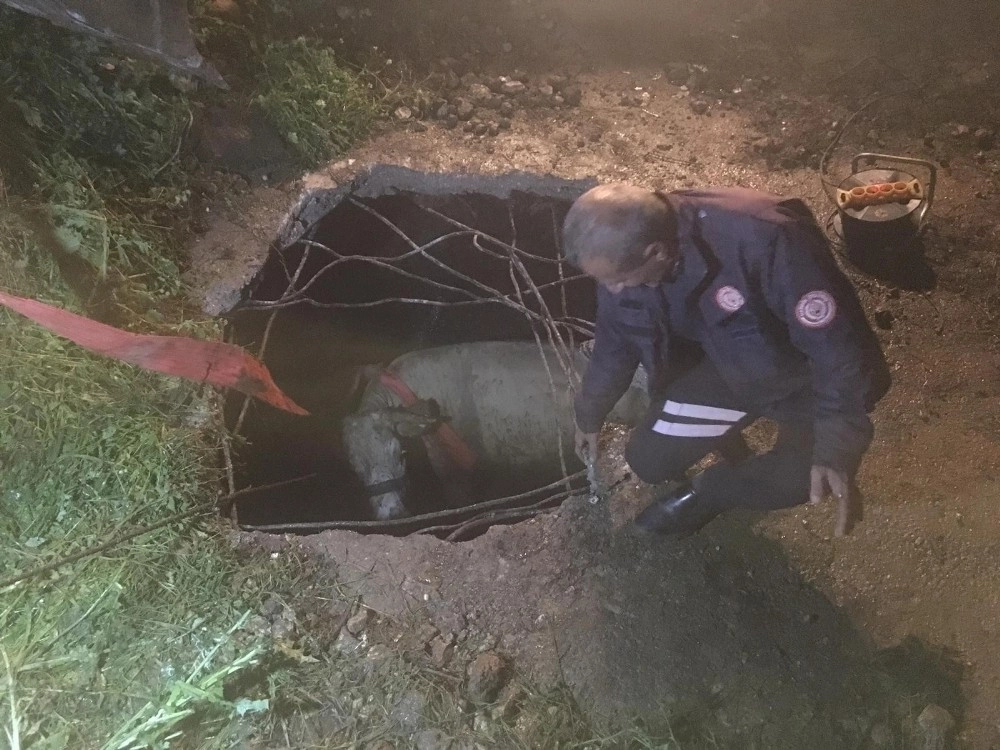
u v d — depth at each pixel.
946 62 4.34
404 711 2.30
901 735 2.26
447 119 4.02
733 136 4.04
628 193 1.61
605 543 2.68
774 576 2.59
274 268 3.55
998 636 2.45
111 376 2.86
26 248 2.94
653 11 4.72
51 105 3.34
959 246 3.48
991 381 3.07
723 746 2.27
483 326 4.23
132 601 2.42
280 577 2.54
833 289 1.69
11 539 2.51
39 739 2.15
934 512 2.71
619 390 2.31
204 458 2.79
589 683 2.39
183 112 3.54
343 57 4.15
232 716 2.24
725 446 2.70
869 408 1.84
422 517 2.83
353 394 3.85
